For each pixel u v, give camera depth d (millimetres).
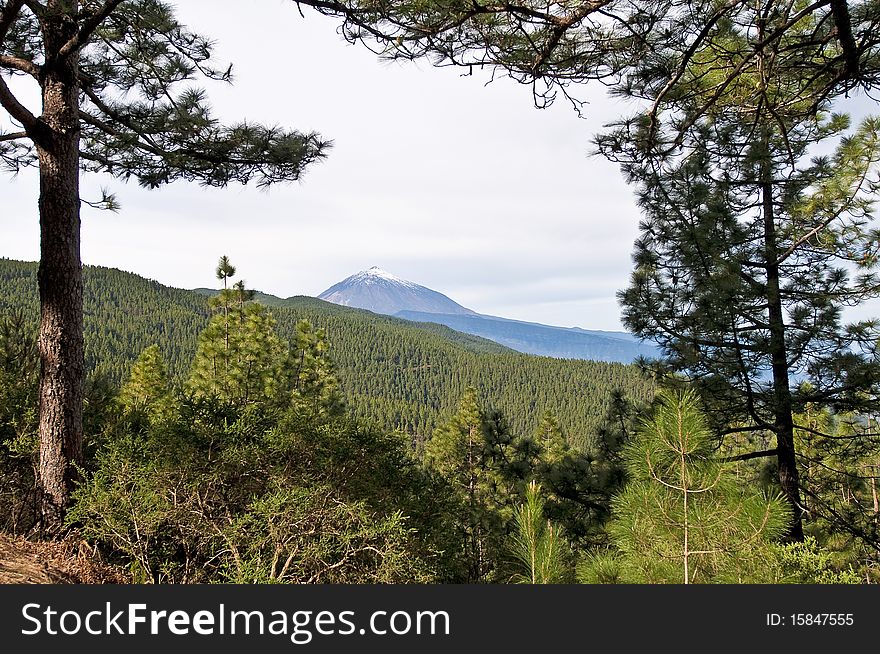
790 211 8039
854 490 9273
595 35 4469
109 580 5387
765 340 8031
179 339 137750
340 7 4230
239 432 6328
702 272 8430
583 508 10156
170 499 5699
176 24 7066
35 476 6723
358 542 5434
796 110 6164
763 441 9406
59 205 6734
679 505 3709
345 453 6586
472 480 17781
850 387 7891
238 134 8039
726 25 4289
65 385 6602
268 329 14531
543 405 138750
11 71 7738
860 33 4180
